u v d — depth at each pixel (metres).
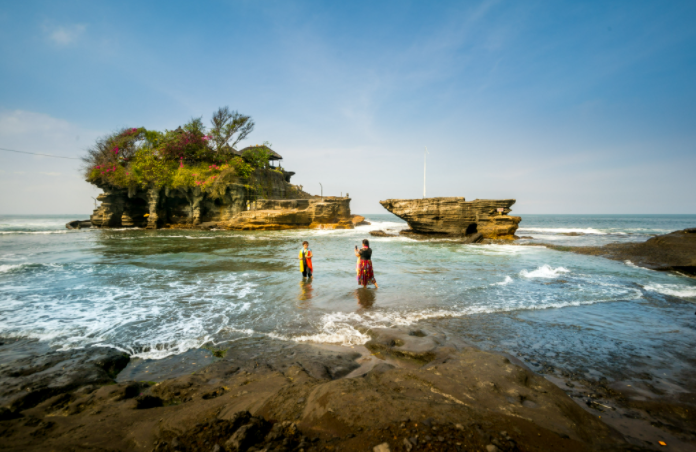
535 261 13.78
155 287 8.65
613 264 12.97
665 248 13.50
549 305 7.02
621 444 2.38
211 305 6.97
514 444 2.12
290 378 3.65
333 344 4.93
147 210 43.22
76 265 11.89
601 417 2.90
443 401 2.83
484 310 6.63
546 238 27.86
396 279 9.86
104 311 6.54
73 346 4.82
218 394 3.36
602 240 25.67
